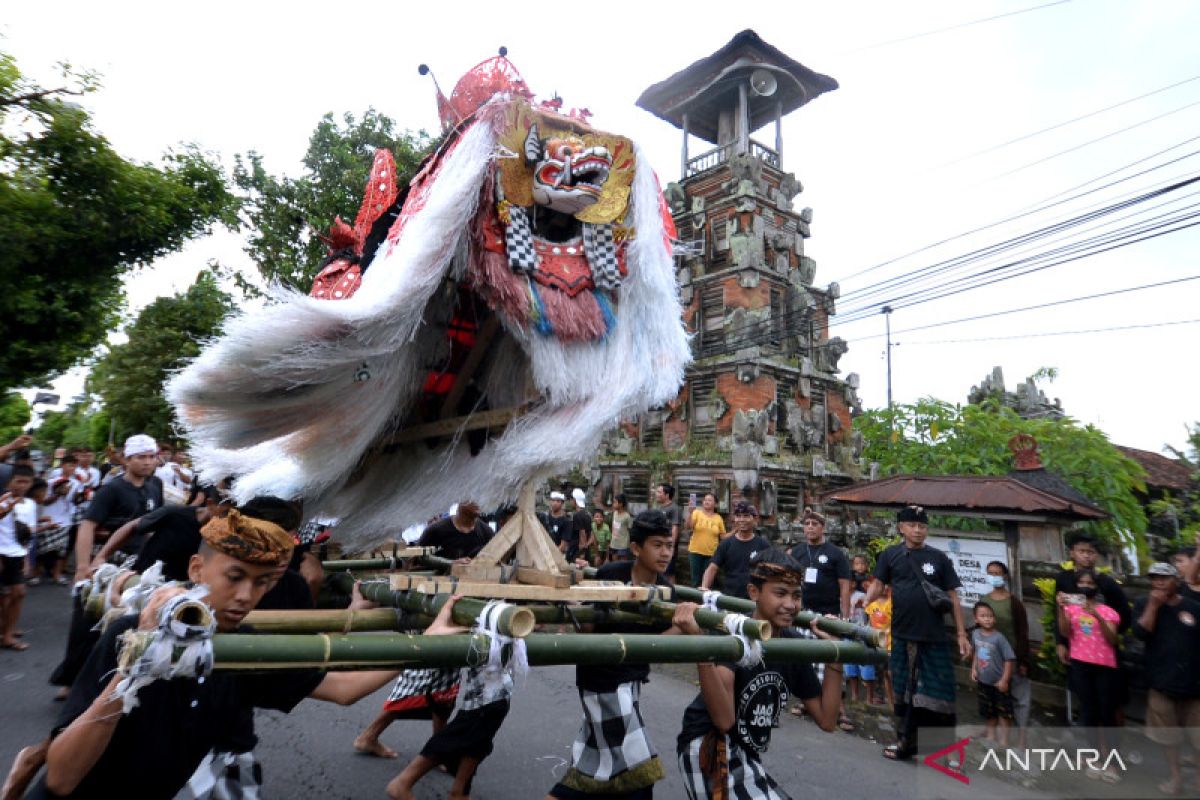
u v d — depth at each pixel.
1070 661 4.00
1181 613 3.55
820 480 16.23
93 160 9.70
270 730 4.38
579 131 2.52
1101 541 7.94
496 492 2.33
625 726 2.66
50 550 8.84
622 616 2.51
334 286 3.24
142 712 1.59
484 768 3.97
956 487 6.10
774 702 2.47
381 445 2.95
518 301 2.29
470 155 2.28
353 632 2.09
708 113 20.33
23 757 2.11
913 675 4.59
